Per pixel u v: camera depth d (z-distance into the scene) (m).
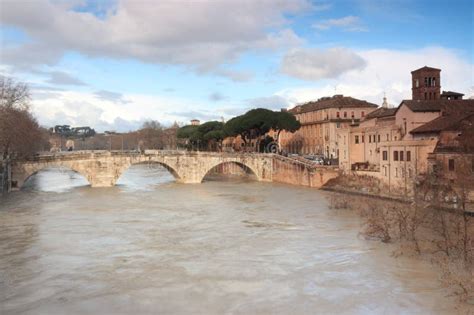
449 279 38.41
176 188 114.06
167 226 64.88
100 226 64.44
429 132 83.38
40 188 111.94
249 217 72.38
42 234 58.94
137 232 60.69
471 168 63.94
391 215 66.81
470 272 40.69
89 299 36.53
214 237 57.88
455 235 52.91
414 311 33.75
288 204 86.06
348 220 68.88
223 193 104.00
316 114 162.12
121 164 115.81
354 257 47.91
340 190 98.06
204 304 35.41
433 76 110.81
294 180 121.69
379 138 100.62
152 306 35.12
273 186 118.94
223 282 40.34
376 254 48.81
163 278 41.41
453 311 33.62
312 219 70.19
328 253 49.66
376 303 35.38
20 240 55.53
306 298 36.53
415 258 46.75
